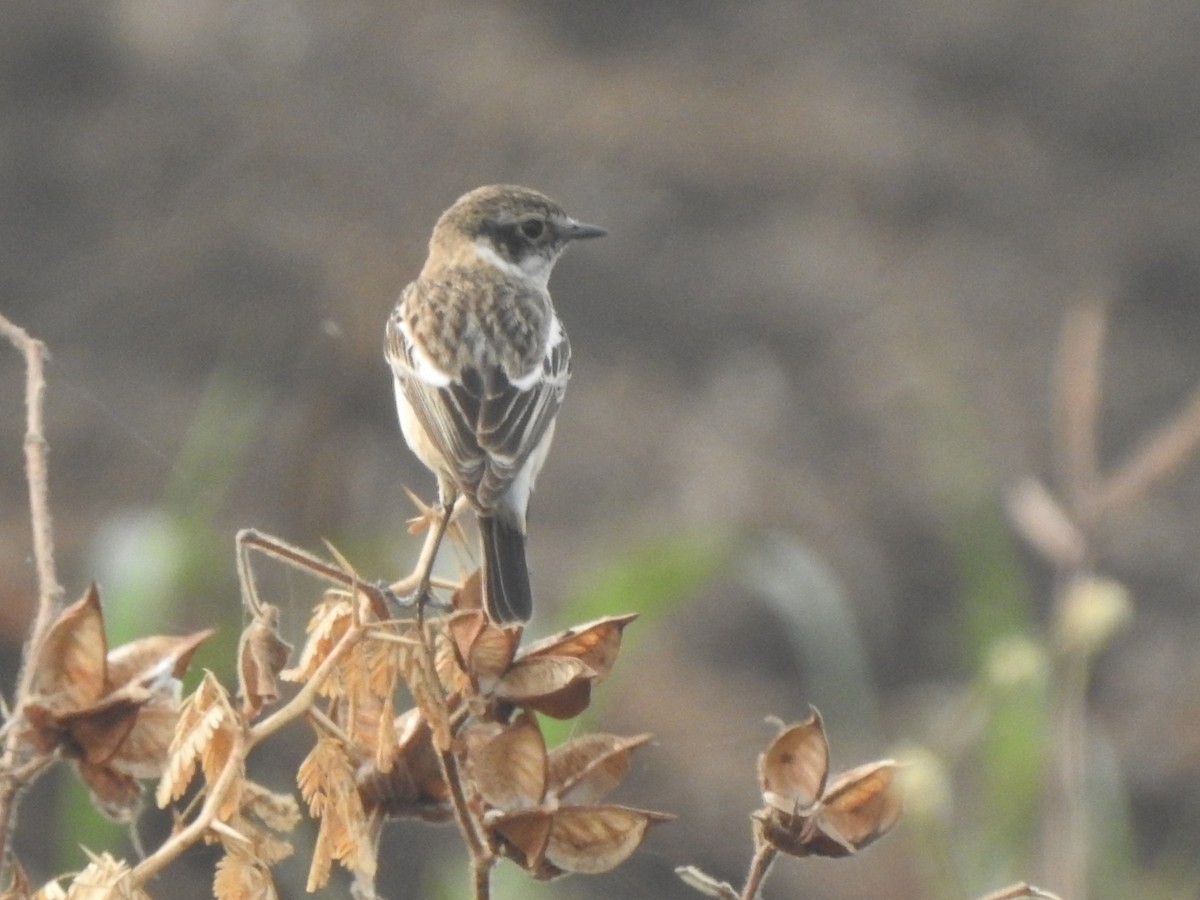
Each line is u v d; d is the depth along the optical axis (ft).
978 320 62.44
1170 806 45.14
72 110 64.28
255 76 65.46
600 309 61.57
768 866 14.21
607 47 71.00
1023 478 55.42
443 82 66.33
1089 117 72.59
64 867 25.70
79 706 13.89
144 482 50.06
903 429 57.52
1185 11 75.20
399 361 23.02
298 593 35.14
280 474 45.24
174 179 61.77
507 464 21.16
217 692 13.38
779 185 67.10
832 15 75.20
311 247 57.93
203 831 13.21
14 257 59.00
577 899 33.24
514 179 64.44
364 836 13.58
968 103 72.54
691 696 45.78
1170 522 54.70
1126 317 64.80
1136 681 49.42
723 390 58.80
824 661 29.94
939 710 39.63
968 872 25.11
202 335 55.83
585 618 27.35
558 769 14.29
